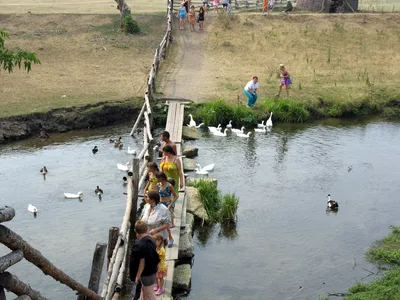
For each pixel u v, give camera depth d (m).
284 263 14.27
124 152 21.47
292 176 20.02
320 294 12.86
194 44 36.31
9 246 6.81
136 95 26.77
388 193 18.72
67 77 29.08
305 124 26.23
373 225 16.38
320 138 24.31
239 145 23.09
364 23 41.19
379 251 14.65
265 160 21.48
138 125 24.80
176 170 13.32
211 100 26.77
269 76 31.31
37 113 23.52
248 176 19.91
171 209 13.37
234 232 15.91
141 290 10.35
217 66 32.66
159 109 25.48
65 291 12.80
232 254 14.73
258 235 15.76
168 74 30.59
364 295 12.11
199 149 22.50
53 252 14.33
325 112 27.45
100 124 24.66
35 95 25.92
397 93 29.41
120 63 32.03
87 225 15.83
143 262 9.57
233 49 35.75
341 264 14.21
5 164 19.97
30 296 7.02
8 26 37.06
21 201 17.12
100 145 22.23
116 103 25.52
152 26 39.28
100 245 9.52
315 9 45.06
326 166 21.05
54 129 23.52
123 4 37.81
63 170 19.58
